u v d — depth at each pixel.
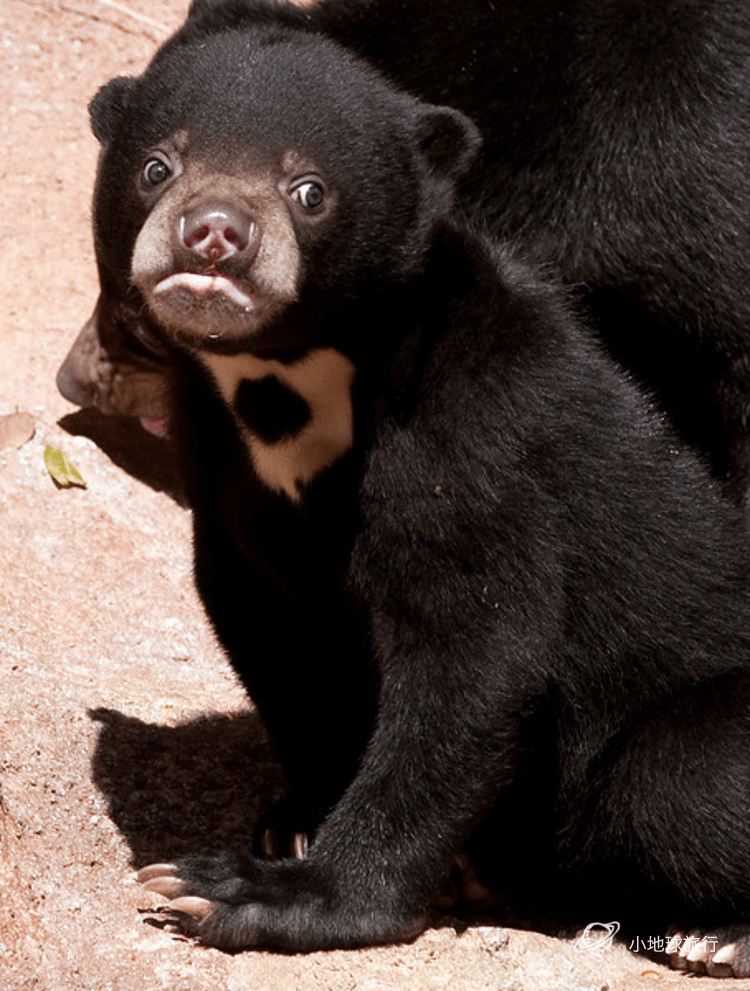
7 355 20.45
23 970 11.69
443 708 12.76
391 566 12.95
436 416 12.84
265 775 14.88
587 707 13.84
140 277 12.48
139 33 25.75
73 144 23.86
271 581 14.34
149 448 19.55
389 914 12.61
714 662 13.81
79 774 14.00
